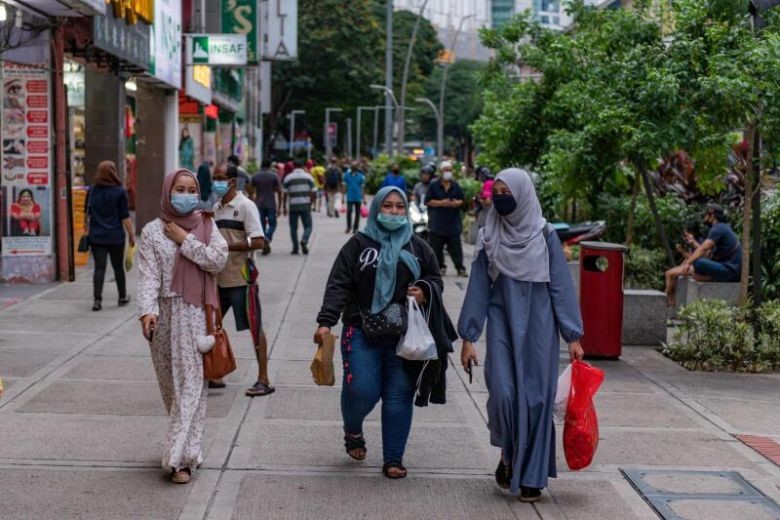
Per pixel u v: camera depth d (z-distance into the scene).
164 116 29.66
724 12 12.87
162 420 8.98
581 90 14.96
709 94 12.26
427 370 7.44
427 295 7.39
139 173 29.67
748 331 11.98
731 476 7.82
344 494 7.25
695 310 12.16
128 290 17.23
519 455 6.96
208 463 7.84
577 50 17.00
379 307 7.33
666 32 15.99
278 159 93.25
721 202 19.02
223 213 10.01
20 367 10.94
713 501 7.24
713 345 11.95
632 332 13.32
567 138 17.19
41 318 14.18
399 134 52.41
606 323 12.16
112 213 15.12
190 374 7.37
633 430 9.08
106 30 19.56
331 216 41.81
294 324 14.38
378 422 9.19
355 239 7.48
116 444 8.25
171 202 7.32
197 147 40.62
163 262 7.36
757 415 9.73
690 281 15.84
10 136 17.72
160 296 7.41
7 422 8.80
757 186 12.48
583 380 7.14
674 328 14.59
